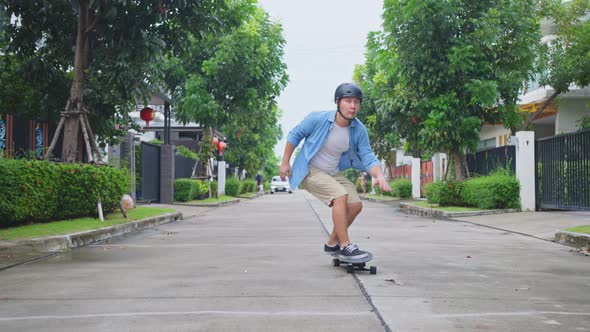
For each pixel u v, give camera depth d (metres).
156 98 20.34
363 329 3.24
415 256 6.63
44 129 12.56
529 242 8.52
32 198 8.78
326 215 15.42
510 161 16.45
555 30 22.55
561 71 19.25
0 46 12.24
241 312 3.67
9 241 7.32
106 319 3.50
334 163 5.54
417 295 4.23
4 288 4.57
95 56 11.43
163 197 21.45
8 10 11.20
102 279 5.00
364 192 38.94
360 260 5.23
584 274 5.34
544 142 14.92
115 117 14.21
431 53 16.94
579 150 13.13
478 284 4.73
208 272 5.38
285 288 4.51
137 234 9.98
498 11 16.14
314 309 3.75
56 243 7.60
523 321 3.44
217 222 13.17
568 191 13.68
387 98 19.97
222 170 31.50
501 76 16.56
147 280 4.93
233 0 19.16
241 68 22.81
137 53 11.13
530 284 4.75
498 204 15.52
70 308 3.81
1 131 11.10
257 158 41.34
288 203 25.58
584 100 22.14
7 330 3.25
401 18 16.64
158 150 21.45
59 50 12.13
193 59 23.53
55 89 12.41
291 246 7.77
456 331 3.21
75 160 11.19
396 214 16.61
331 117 5.39
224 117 24.06
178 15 11.79
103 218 10.37
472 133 17.03
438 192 17.47
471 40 16.48
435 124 16.48
